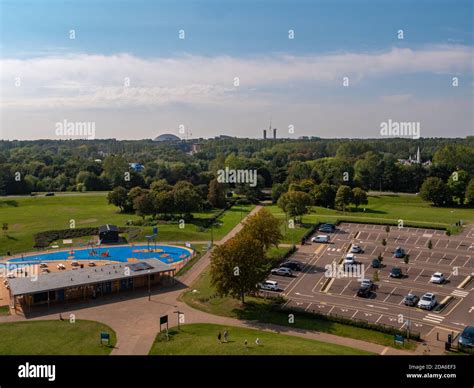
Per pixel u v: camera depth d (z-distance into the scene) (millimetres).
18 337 69625
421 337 68562
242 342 64875
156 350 63812
